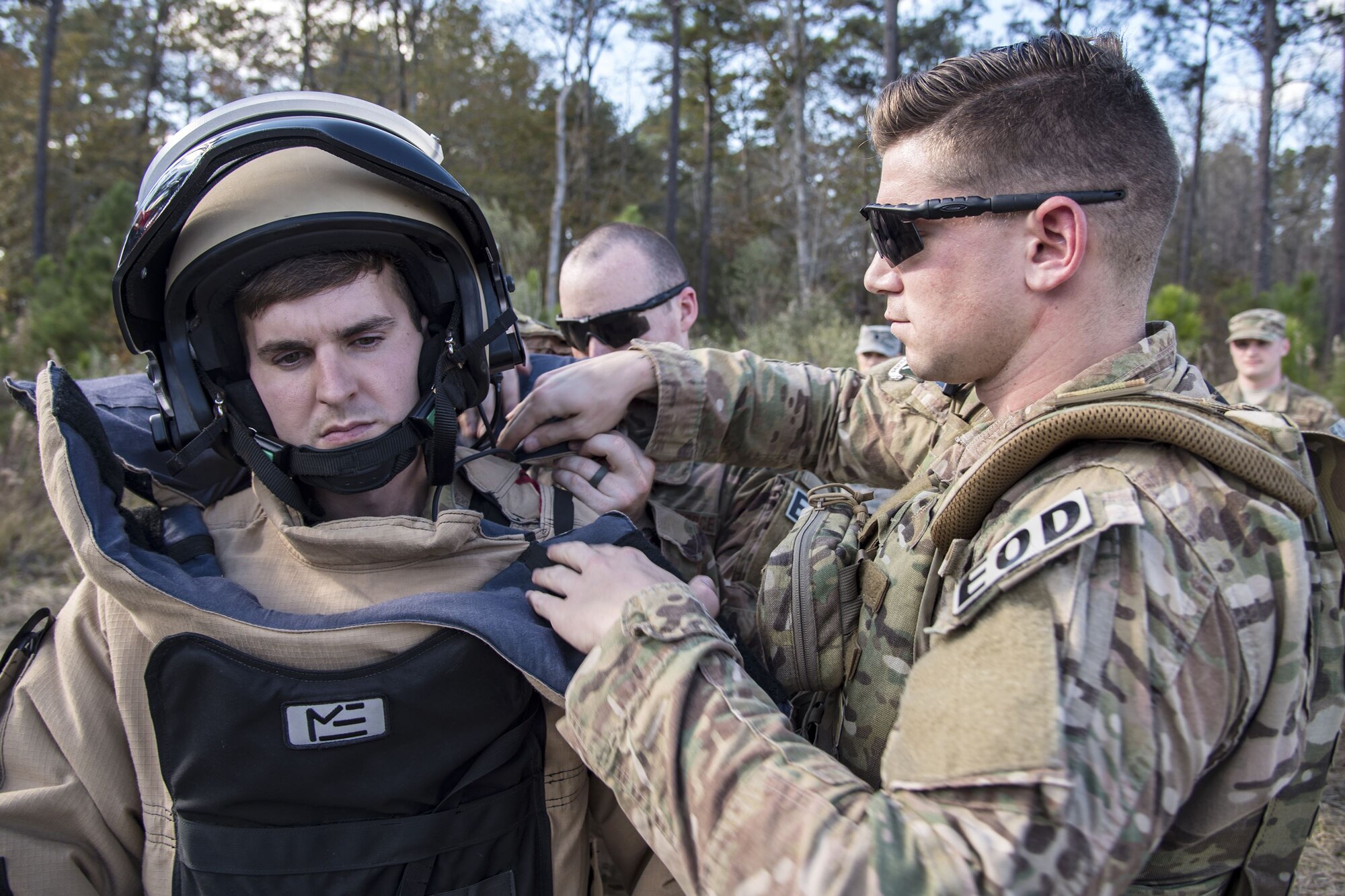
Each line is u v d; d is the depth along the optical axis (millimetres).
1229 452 693
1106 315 860
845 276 20359
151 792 965
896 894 605
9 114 22672
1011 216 851
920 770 668
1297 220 27125
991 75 876
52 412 951
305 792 882
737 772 706
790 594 1018
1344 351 7078
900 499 1022
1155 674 647
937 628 744
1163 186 852
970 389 1192
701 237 25062
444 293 1025
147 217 906
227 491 1188
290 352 977
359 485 1022
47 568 4711
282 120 922
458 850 911
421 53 23812
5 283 21188
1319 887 2287
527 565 1033
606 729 797
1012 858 593
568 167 24344
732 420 1306
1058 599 665
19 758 978
